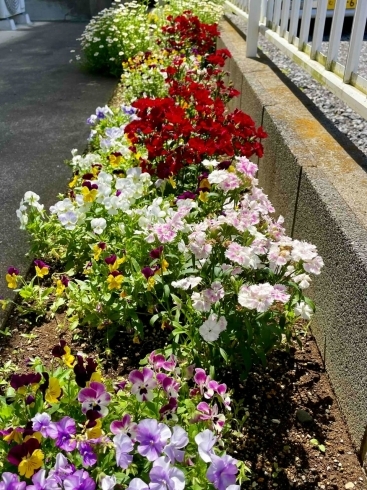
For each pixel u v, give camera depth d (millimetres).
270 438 1940
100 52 7078
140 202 2766
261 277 2123
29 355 2316
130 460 1398
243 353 1972
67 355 1716
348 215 2072
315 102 3582
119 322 2328
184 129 2949
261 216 2295
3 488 1318
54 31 11523
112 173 3203
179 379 1759
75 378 1623
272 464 1849
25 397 1547
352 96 2705
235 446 1905
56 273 2787
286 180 2787
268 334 1961
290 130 2979
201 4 7598
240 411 2039
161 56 5695
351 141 2873
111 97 6184
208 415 1562
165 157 3037
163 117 3055
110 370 2230
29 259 2949
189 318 2053
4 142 4844
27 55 8766
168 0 9164
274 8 4598
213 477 1352
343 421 2004
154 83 5164
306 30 3775
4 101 6168
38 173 4129
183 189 3064
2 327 2455
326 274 2168
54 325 2498
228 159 2746
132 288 2316
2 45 9828
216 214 2469
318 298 2279
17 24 12648
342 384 2004
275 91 3773
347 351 1947
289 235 2713
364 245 1890
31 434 1409
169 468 1328
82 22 13242
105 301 2332
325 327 2195
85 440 1418
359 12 2713
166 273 2244
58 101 6086
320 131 3006
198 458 1488
